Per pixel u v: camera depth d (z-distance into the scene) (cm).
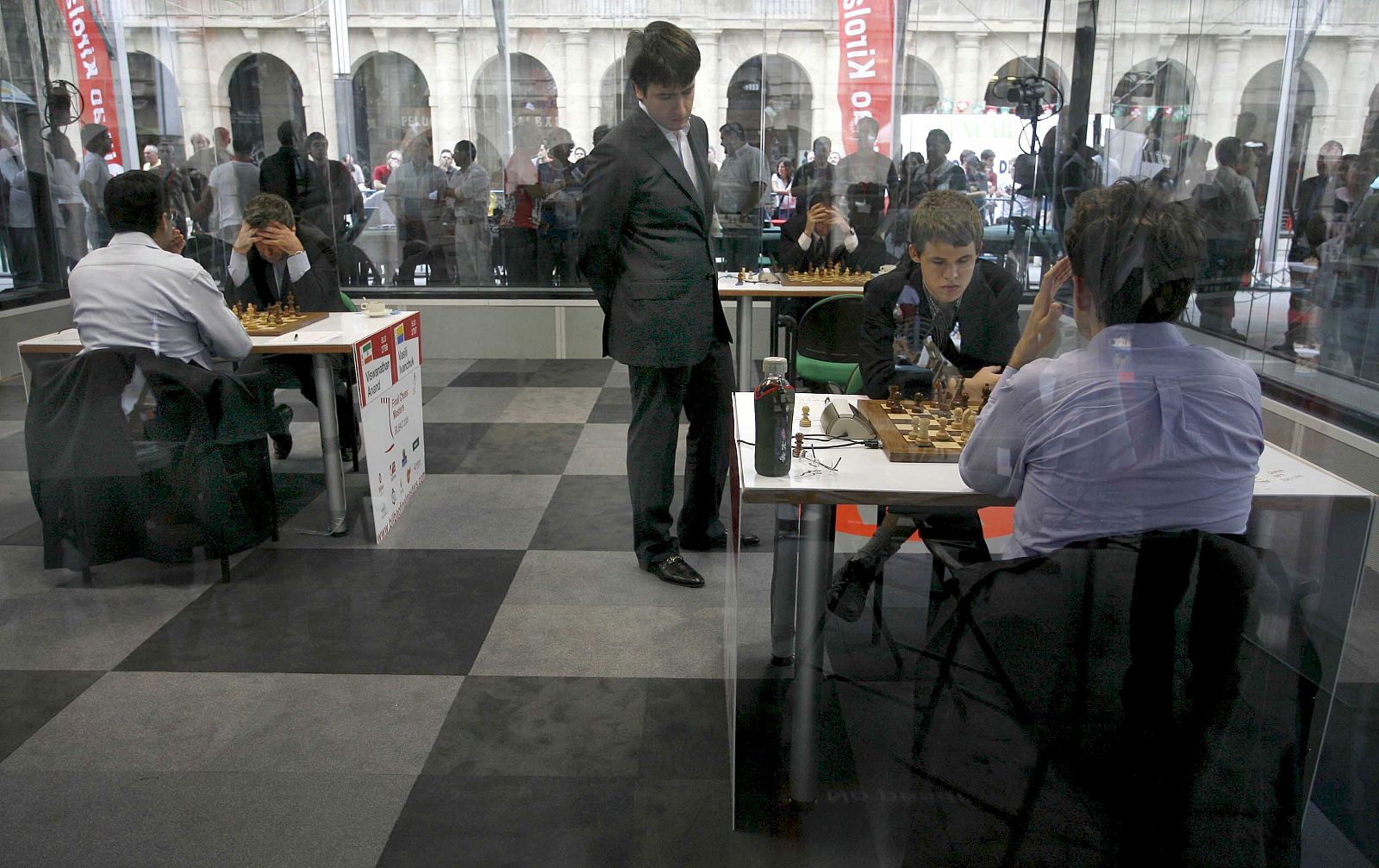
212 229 470
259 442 292
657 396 269
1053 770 118
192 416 266
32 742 194
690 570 276
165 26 501
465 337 607
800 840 148
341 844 162
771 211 457
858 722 154
